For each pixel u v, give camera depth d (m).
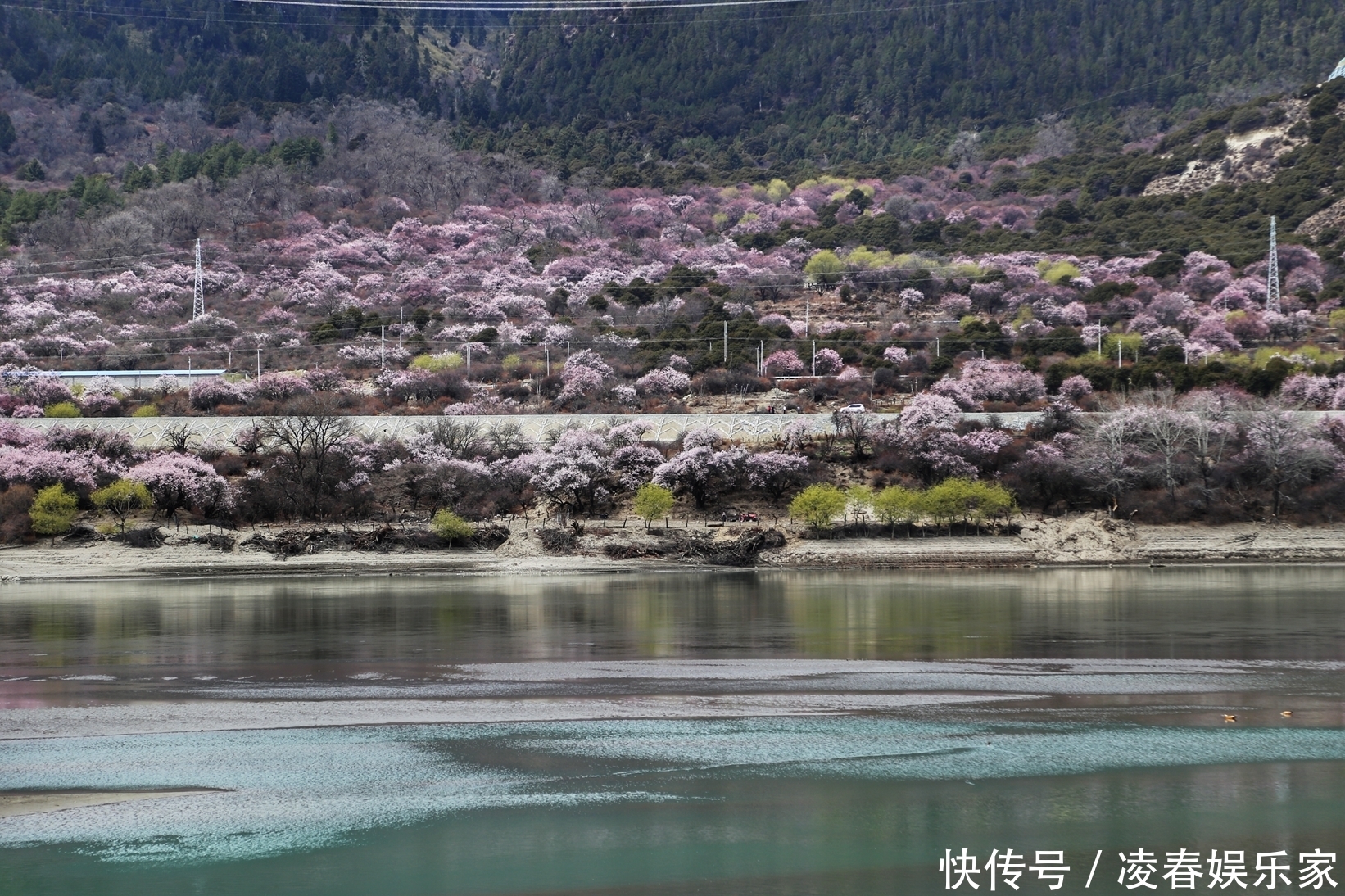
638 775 35.00
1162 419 110.38
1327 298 196.12
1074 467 107.19
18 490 101.56
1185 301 190.12
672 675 49.19
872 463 114.00
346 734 39.44
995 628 61.59
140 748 37.69
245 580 89.62
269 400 141.25
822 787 33.91
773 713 42.34
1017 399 136.88
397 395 143.75
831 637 58.78
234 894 26.70
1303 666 50.81
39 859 28.72
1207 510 106.12
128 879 27.55
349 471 108.94
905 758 36.56
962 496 100.44
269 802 32.69
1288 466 107.19
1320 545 100.75
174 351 181.75
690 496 109.81
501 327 192.62
